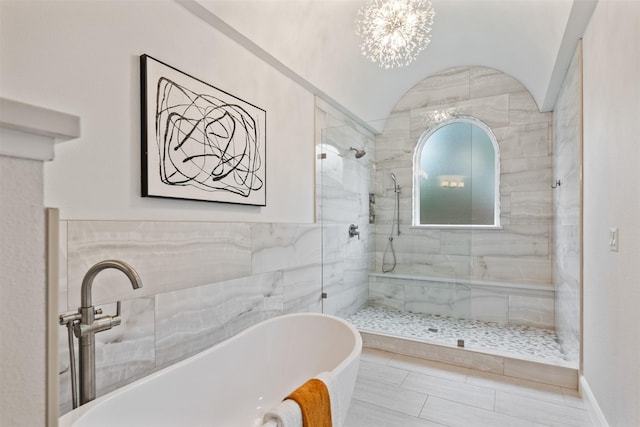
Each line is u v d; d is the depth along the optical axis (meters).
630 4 1.33
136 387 1.31
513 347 2.78
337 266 3.39
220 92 2.03
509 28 2.90
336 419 1.31
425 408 2.03
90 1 1.42
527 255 3.48
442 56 3.62
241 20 2.06
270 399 1.93
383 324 3.33
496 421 1.89
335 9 2.63
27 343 0.34
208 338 1.95
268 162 2.49
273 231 2.52
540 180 3.42
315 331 2.15
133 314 1.56
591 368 1.95
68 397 1.32
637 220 1.26
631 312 1.32
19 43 1.21
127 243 1.54
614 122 1.52
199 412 1.57
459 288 3.34
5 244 0.32
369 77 3.51
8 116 0.31
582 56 2.12
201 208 1.94
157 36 1.68
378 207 3.85
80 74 1.38
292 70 2.60
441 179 3.76
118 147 1.52
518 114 3.51
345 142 3.55
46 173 1.29
